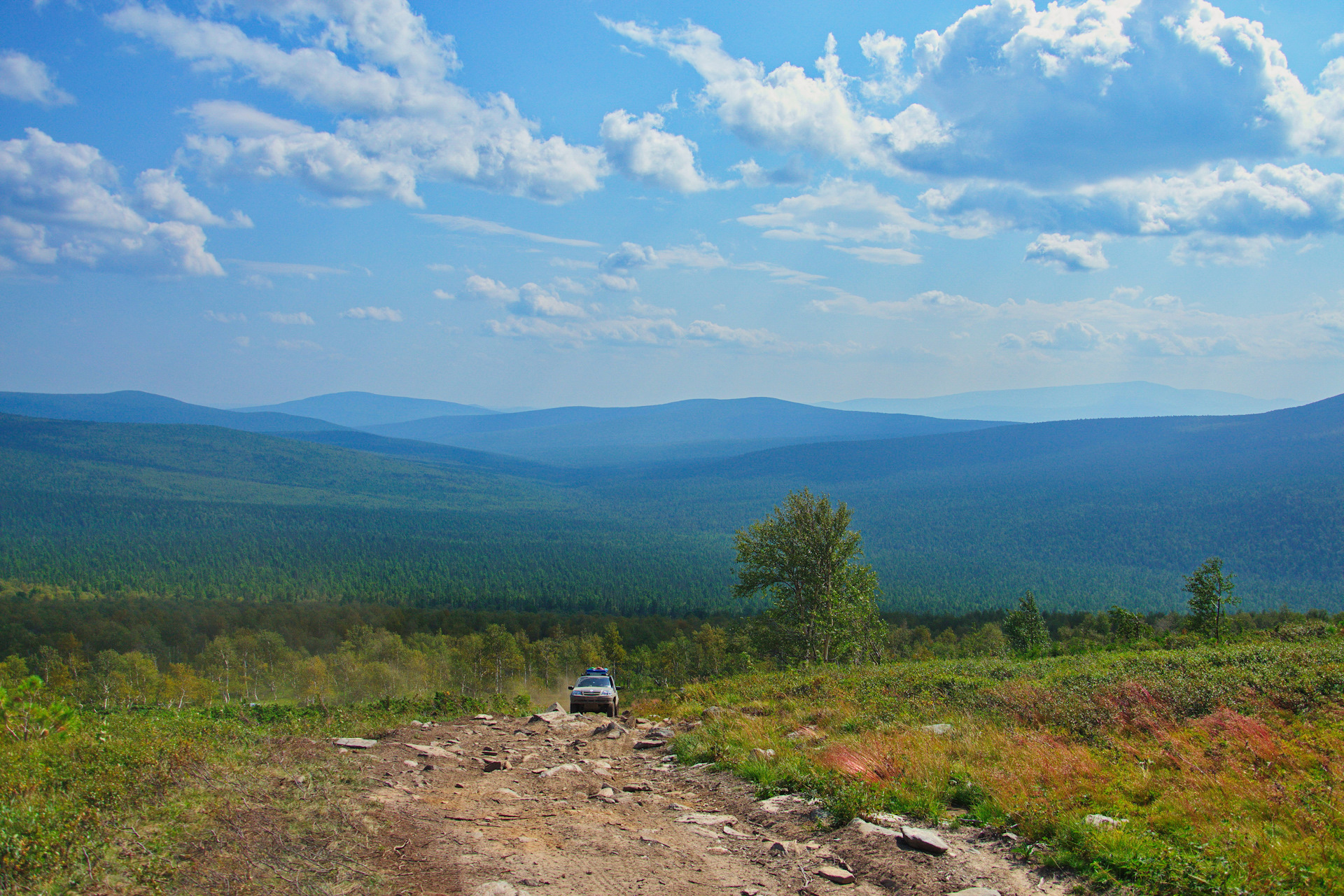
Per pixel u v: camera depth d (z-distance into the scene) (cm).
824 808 982
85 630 10956
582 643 11606
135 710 1688
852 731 1494
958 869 758
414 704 2045
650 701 2641
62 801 781
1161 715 1339
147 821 762
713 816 988
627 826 934
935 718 1541
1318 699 1351
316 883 669
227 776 947
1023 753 1118
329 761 1147
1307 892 639
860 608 4306
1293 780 923
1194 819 824
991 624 11650
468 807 987
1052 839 807
